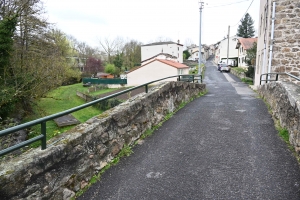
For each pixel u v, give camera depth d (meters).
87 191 2.54
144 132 4.24
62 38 24.98
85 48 47.88
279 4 8.88
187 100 7.71
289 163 2.99
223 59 48.03
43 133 2.21
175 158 3.28
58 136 2.55
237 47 39.41
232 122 4.89
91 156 2.77
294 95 3.67
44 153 2.14
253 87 13.80
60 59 13.38
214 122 4.95
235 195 2.38
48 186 2.14
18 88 9.13
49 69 11.01
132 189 2.55
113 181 2.73
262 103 7.00
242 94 9.95
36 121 2.07
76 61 36.75
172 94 6.03
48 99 17.45
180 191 2.49
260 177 2.69
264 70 10.28
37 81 10.27
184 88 7.33
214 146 3.65
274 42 9.13
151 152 3.51
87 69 41.06
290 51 9.00
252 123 4.76
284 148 3.45
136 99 4.14
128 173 2.90
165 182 2.67
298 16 8.76
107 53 48.25
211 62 61.66
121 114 3.48
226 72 32.34
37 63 10.87
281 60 9.15
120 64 43.12
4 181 1.74
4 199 1.75
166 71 27.92
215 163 3.09
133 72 29.66
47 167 2.13
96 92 24.23
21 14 10.91
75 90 26.06
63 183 2.32
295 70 9.03
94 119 3.10
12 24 9.55
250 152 3.37
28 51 11.68
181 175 2.82
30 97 10.34
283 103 4.30
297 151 3.17
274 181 2.59
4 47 9.20
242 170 2.87
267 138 3.88
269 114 5.47
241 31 52.22
